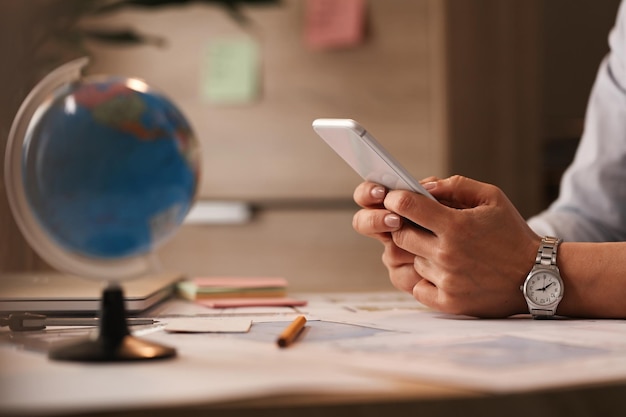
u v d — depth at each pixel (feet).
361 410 1.31
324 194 7.86
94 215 1.67
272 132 7.85
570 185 3.92
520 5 7.43
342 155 2.70
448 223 2.68
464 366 1.59
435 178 3.02
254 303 3.16
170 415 1.26
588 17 7.40
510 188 7.52
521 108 7.50
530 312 2.68
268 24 7.82
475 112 7.48
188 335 2.17
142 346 1.71
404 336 2.12
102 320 1.76
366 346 1.92
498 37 7.47
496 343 1.97
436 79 7.78
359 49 7.84
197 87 7.86
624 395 1.43
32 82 3.84
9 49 3.48
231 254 7.80
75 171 1.65
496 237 2.71
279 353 1.80
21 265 3.87
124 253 1.74
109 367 1.61
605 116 4.00
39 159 1.66
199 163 1.82
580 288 2.70
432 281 2.79
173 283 3.75
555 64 7.48
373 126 7.87
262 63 7.83
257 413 1.28
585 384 1.43
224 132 7.85
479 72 7.48
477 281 2.69
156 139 1.69
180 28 7.83
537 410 1.38
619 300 2.68
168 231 1.77
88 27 7.75
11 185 1.71
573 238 3.70
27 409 1.23
